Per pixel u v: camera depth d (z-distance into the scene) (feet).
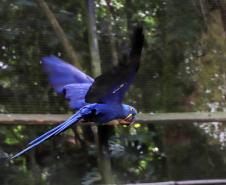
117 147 37.06
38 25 34.47
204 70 38.17
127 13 36.81
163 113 35.29
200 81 37.99
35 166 36.70
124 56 16.51
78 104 18.74
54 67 19.93
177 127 38.50
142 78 36.68
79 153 37.40
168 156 38.52
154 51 37.27
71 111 33.68
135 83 36.40
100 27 35.99
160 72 37.17
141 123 35.42
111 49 35.81
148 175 38.01
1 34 33.76
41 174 36.76
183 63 37.76
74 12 36.22
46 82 33.78
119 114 18.60
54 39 34.65
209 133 38.83
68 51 34.71
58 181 36.86
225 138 38.78
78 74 19.89
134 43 16.56
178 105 37.11
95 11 35.65
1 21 33.86
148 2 37.35
